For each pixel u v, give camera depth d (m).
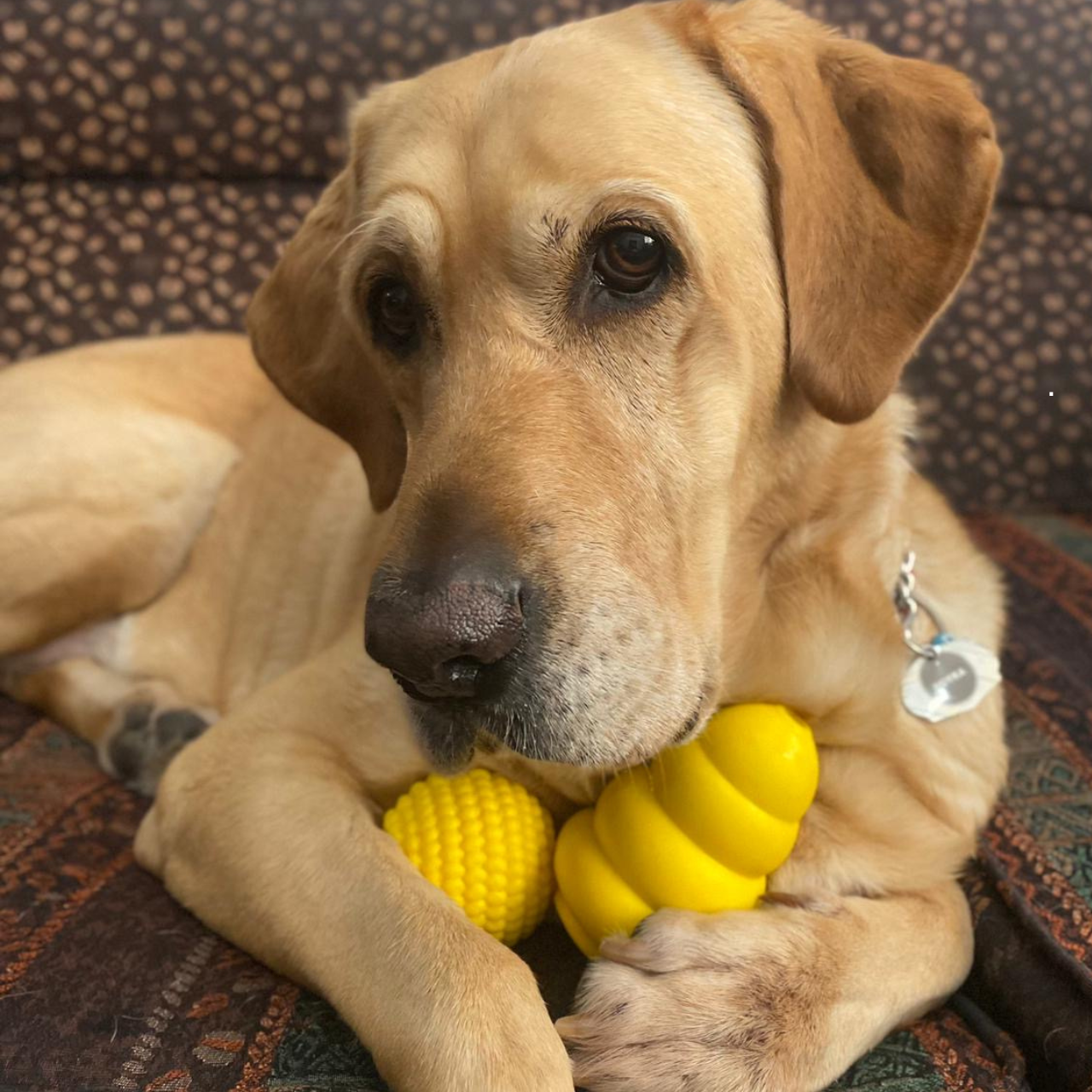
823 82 0.49
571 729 0.41
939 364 0.99
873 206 0.49
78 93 0.90
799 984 0.45
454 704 0.41
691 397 0.46
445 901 0.45
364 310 0.51
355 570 0.64
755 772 0.46
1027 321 1.00
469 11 0.93
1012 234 1.01
